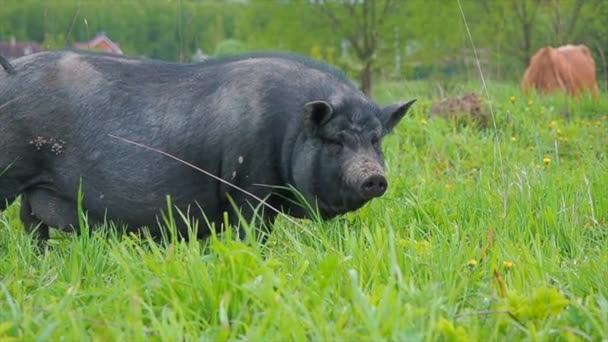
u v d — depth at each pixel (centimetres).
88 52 1234
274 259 1001
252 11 5441
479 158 1856
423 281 959
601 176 1474
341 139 1141
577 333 838
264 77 1180
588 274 996
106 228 1222
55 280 1023
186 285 898
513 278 985
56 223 1238
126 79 1205
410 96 2866
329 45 5284
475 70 4253
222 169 1171
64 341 792
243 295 873
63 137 1187
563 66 2838
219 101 1173
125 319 828
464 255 1050
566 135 2089
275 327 804
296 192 1170
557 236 1194
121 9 3588
